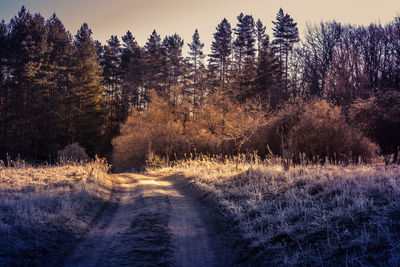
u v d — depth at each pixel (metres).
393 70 36.00
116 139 39.41
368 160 17.05
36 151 47.28
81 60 58.69
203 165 19.95
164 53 74.44
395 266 3.56
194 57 73.56
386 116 17.50
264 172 11.01
